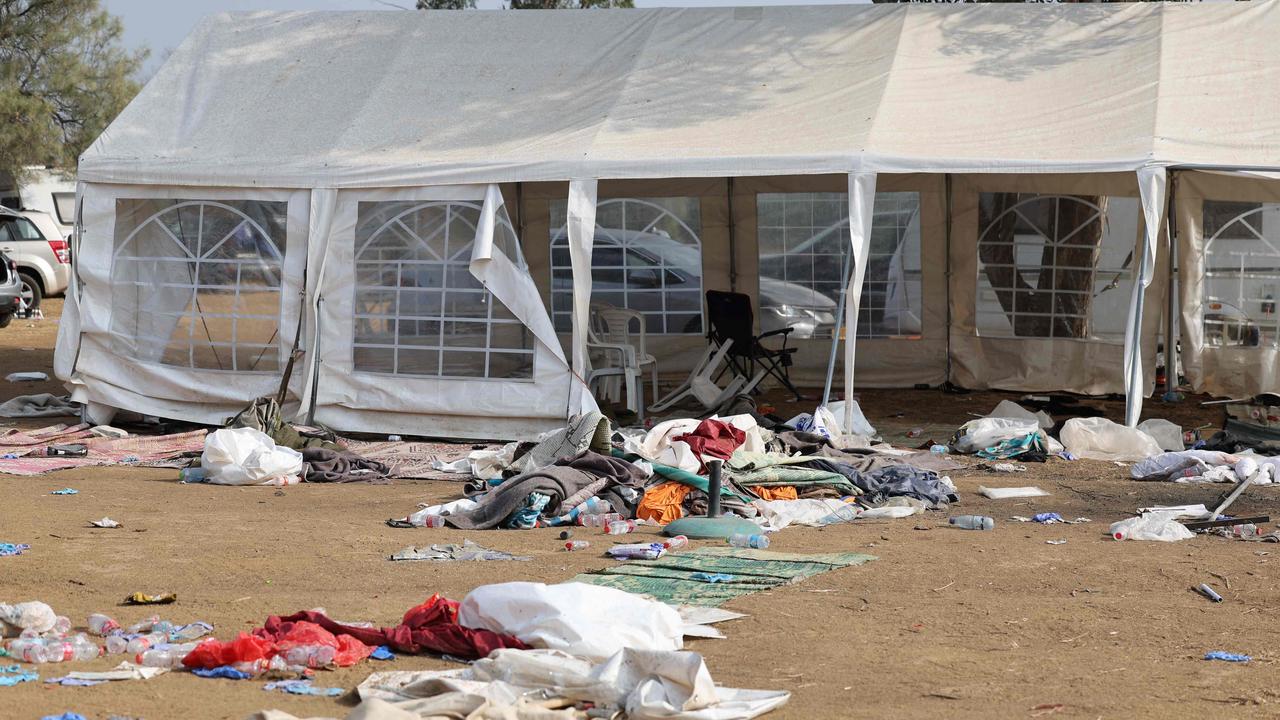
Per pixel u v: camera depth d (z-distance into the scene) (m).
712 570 6.82
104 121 28.91
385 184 11.52
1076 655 5.33
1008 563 7.04
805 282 15.40
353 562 7.04
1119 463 10.48
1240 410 10.93
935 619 5.90
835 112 11.54
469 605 5.31
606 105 12.17
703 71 12.62
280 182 11.75
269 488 9.70
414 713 4.12
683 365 15.62
